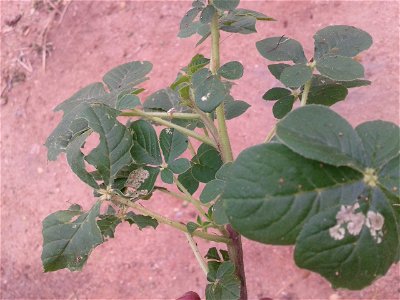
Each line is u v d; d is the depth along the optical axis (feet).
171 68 1.96
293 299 1.52
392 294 1.45
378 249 0.54
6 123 2.16
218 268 0.89
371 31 1.75
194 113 0.94
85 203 1.88
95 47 2.14
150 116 0.85
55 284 1.83
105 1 2.21
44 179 1.98
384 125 0.59
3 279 1.92
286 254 1.58
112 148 0.76
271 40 0.87
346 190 0.55
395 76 1.67
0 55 2.31
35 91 2.17
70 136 0.84
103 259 1.79
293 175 0.54
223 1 0.76
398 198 0.59
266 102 1.77
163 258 1.71
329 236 0.53
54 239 0.75
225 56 1.88
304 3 1.87
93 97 0.88
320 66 0.78
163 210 1.74
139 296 1.70
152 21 2.09
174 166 0.84
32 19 2.32
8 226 1.98
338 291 1.49
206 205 0.88
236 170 0.55
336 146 0.55
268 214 0.53
